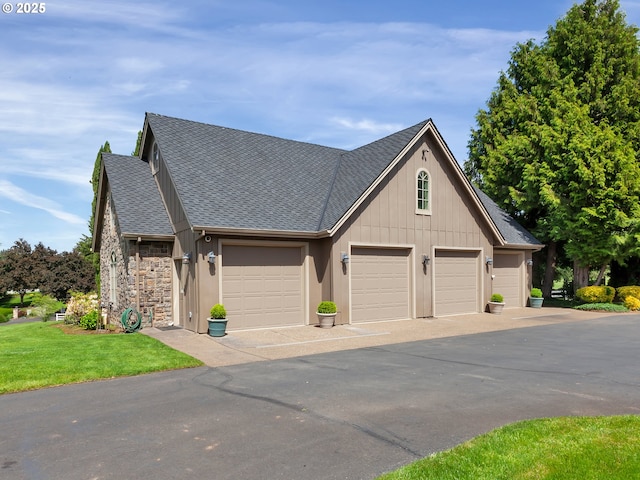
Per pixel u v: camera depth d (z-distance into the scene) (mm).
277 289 13484
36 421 5566
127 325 13023
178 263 14258
